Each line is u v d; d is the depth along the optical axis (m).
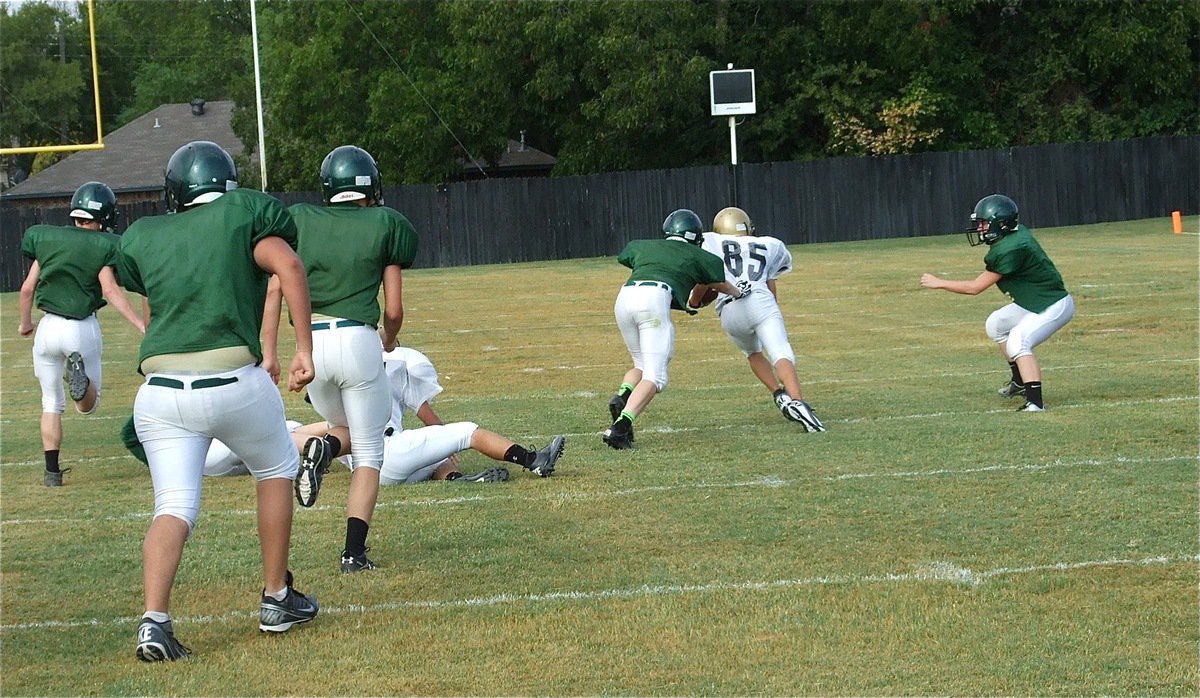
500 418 15.95
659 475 12.16
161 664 7.51
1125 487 10.96
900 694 6.79
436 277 44.28
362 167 10.06
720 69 61.59
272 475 7.96
